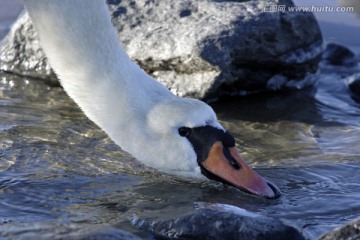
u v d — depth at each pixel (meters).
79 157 12.69
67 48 11.41
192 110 10.92
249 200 11.26
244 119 14.83
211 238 9.76
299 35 16.14
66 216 10.67
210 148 10.95
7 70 16.80
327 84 16.89
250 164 12.65
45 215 10.72
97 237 9.60
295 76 16.36
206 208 10.12
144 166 12.45
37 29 11.59
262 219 9.87
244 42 15.42
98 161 12.59
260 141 13.72
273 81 16.17
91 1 11.43
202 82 15.30
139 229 10.16
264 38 15.65
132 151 11.11
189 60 15.23
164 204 11.08
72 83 11.40
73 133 13.65
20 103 15.05
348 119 15.03
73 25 11.40
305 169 12.43
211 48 15.16
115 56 11.38
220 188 11.61
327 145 13.57
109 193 11.48
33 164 12.34
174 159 10.98
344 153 13.14
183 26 15.66
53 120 14.20
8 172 12.00
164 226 10.05
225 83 15.40
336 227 10.18
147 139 11.02
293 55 16.08
